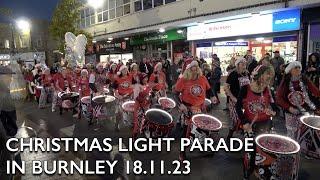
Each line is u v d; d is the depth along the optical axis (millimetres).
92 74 10141
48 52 38719
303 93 6051
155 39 23062
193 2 18328
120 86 8930
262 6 13898
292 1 12664
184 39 20219
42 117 11141
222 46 17172
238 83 6496
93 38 30734
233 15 15422
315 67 7875
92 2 22891
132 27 24984
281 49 14195
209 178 5215
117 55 29172
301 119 5828
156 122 6242
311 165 5586
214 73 12336
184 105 6188
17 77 5184
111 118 9945
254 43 15422
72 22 25391
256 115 5125
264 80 5082
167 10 20734
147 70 16016
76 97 10836
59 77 12156
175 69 15391
